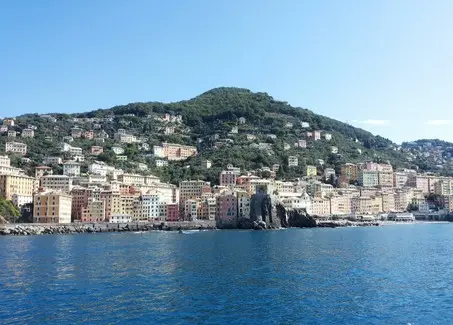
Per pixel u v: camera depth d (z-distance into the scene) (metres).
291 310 79.00
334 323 72.06
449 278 106.81
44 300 84.81
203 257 145.12
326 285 98.56
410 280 104.38
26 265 125.88
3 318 73.75
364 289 94.62
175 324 71.25
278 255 150.62
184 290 93.38
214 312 77.62
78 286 96.94
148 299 85.88
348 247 178.88
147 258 142.25
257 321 73.00
